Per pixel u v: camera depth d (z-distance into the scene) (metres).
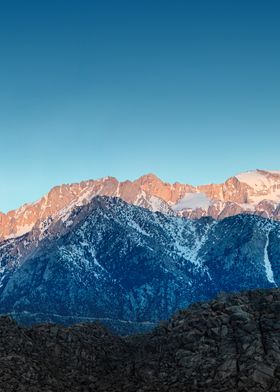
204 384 97.19
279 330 104.81
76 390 100.62
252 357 99.94
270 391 93.69
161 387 98.75
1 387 95.50
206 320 109.69
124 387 101.06
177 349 106.50
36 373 101.44
